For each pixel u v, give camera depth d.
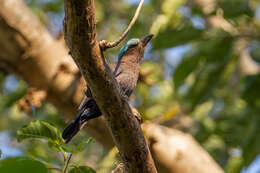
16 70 8.81
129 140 5.77
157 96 15.05
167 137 8.52
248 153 12.11
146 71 9.95
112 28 15.27
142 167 5.96
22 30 8.64
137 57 9.88
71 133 7.92
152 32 9.46
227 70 11.28
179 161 8.40
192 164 8.41
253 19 10.73
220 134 13.91
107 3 15.86
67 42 5.06
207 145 14.34
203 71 11.23
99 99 5.49
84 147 5.92
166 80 15.61
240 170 13.24
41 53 8.70
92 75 5.25
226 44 10.61
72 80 8.66
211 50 10.73
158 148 8.40
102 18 14.99
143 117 8.52
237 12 10.43
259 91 11.60
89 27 4.87
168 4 9.47
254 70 14.79
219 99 14.66
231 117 13.81
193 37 10.38
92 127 8.40
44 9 16.08
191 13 10.82
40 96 8.62
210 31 10.52
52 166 5.82
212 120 14.24
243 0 10.48
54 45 8.84
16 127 15.25
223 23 11.22
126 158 5.94
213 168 8.47
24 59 8.66
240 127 12.93
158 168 8.51
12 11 8.65
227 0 10.52
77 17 4.76
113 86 5.39
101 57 5.18
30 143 11.74
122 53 9.86
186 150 8.46
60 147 5.84
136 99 14.24
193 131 14.06
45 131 5.91
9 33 8.59
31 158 5.47
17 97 12.64
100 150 13.34
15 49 8.64
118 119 5.62
